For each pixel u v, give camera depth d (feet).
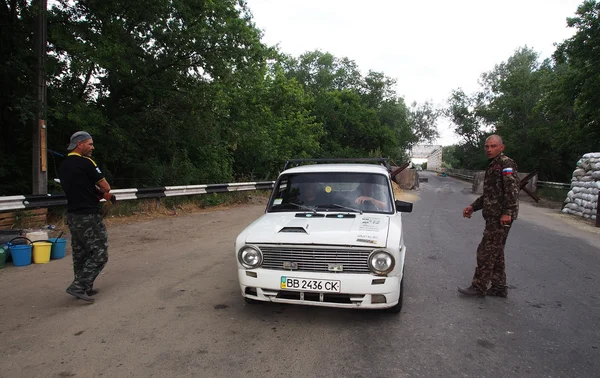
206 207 44.16
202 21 42.06
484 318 13.87
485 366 10.55
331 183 16.22
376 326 12.99
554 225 37.32
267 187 59.88
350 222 13.75
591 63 63.31
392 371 10.17
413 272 19.76
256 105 61.77
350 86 139.13
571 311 14.70
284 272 12.37
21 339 11.55
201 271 18.88
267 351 11.09
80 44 30.40
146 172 45.62
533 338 12.34
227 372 9.94
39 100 29.14
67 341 11.47
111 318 13.16
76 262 14.82
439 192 86.74
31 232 20.86
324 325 12.96
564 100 68.64
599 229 35.42
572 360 10.97
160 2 36.60
